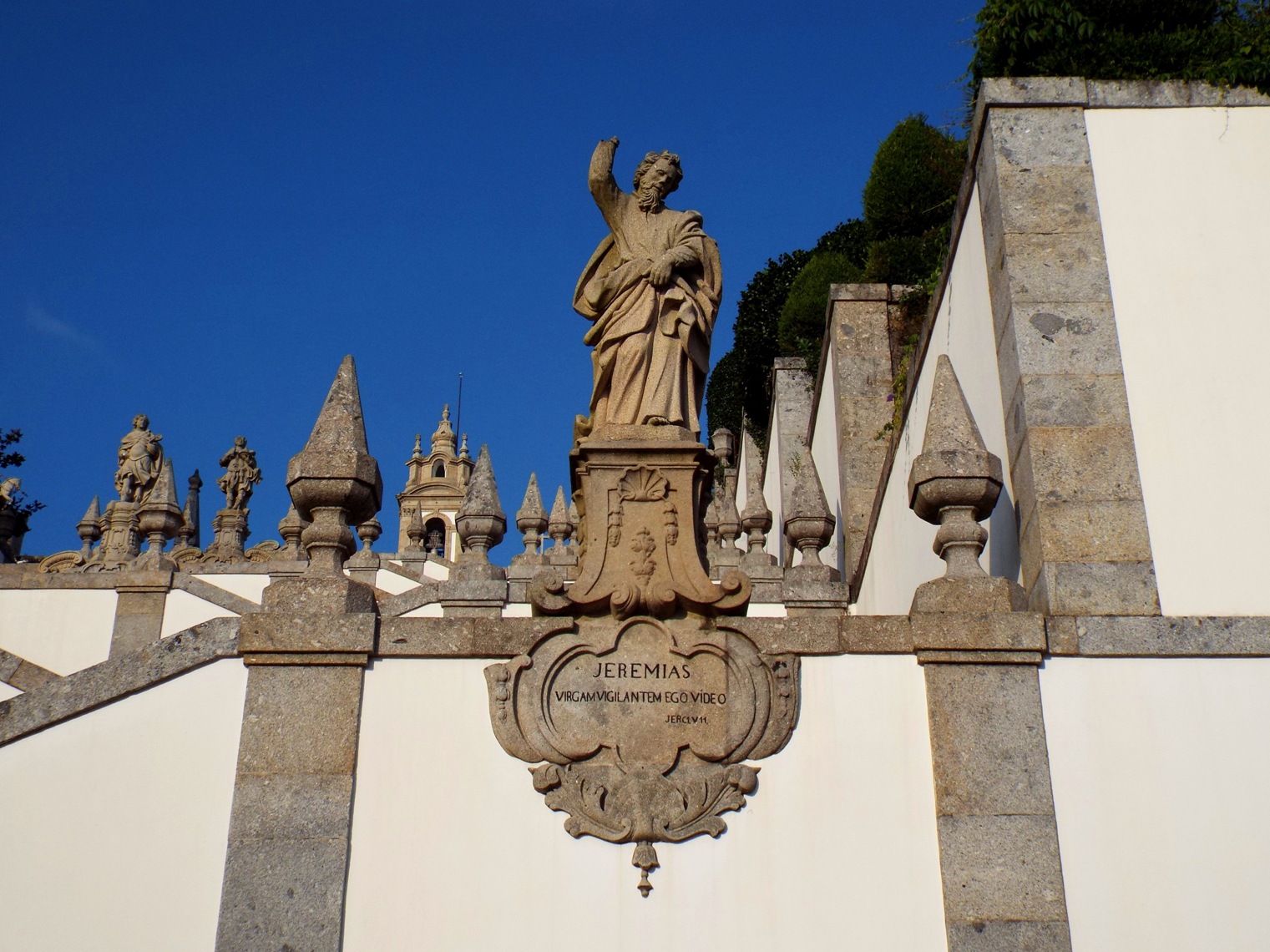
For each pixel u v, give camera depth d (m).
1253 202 8.13
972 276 9.04
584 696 6.83
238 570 18.31
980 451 7.23
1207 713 6.75
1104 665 6.86
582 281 8.31
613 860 6.50
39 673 10.45
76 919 6.29
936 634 6.87
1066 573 7.14
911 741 6.73
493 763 6.68
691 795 6.60
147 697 6.75
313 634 6.84
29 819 6.46
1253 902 6.37
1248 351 7.72
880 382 14.03
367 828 6.51
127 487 23.17
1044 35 8.67
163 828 6.48
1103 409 7.56
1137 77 8.59
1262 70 8.35
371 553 18.61
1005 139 8.36
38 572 15.93
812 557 11.93
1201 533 7.26
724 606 7.02
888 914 6.37
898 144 15.71
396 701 6.79
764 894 6.42
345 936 6.29
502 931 6.34
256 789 6.54
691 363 7.98
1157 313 7.83
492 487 13.34
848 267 19.80
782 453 18.48
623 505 7.32
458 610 12.71
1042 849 6.44
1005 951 6.24
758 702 6.81
